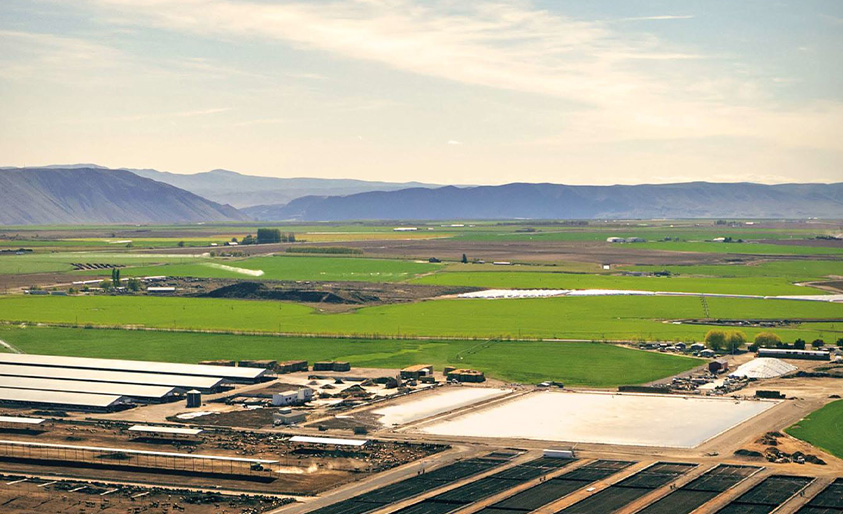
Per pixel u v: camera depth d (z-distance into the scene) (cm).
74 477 14112
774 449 15250
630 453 15238
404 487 13412
